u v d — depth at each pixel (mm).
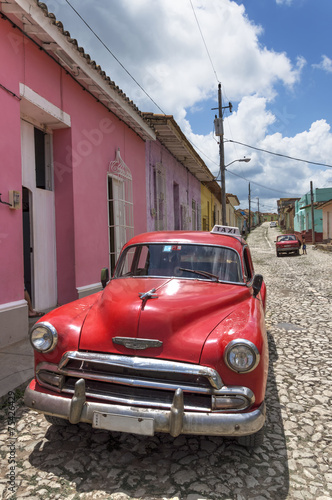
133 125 9625
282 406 3537
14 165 5090
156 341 2553
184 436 3004
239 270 3531
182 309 2744
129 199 9656
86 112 7270
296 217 45500
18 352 4578
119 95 8016
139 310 2730
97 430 3076
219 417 2359
